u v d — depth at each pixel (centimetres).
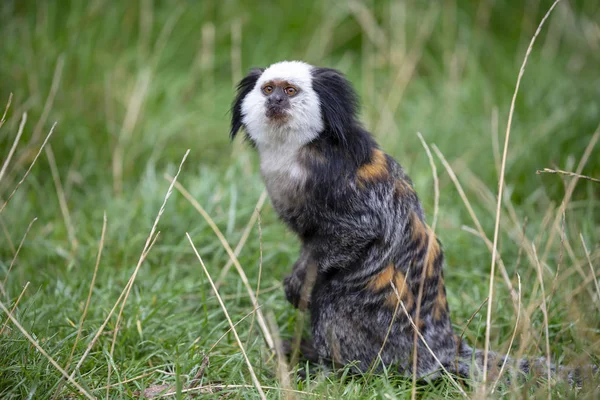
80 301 596
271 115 512
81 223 737
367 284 515
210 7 1091
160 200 744
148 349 546
